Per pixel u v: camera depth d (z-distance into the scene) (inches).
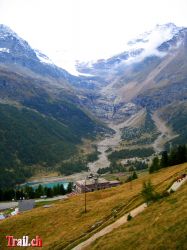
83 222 4266.7
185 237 2257.6
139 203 3826.3
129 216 3321.9
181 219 2534.5
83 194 6545.3
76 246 3225.9
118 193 5649.6
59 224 4557.1
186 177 4094.5
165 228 2522.1
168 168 6840.6
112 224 3481.8
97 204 4990.2
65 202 6077.8
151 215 3031.5
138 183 6102.4
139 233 2677.2
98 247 2780.5
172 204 3061.0
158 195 3548.2
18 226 4886.8
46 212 5285.4
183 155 7460.6
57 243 3708.2
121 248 2554.1
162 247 2279.8
